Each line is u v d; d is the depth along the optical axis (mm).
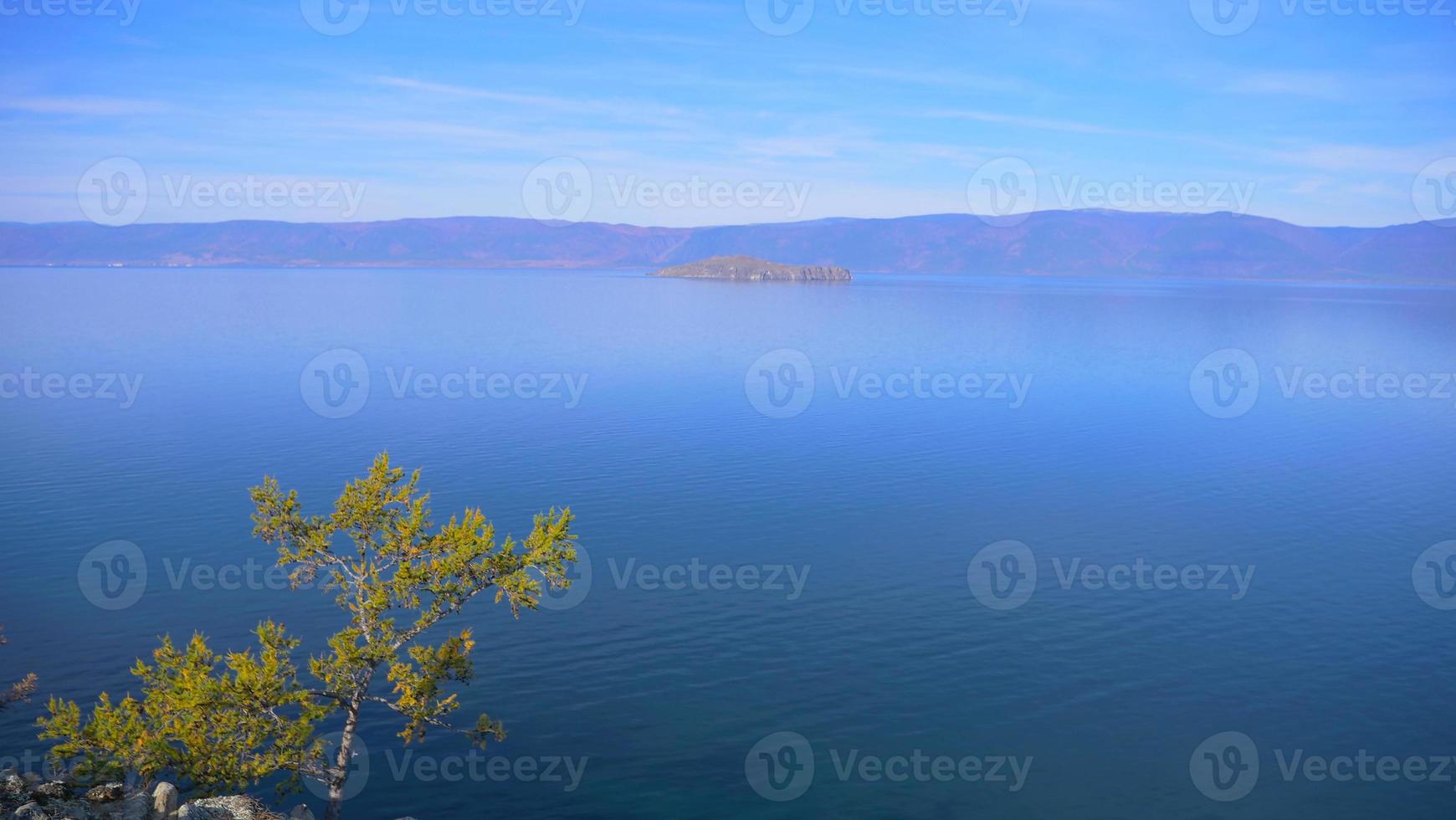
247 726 29391
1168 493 85938
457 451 101000
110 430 111500
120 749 28406
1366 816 37156
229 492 80938
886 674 48406
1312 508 81000
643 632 53219
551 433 112250
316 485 83688
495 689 46531
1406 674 48844
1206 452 105688
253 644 50531
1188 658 50625
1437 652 51438
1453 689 47312
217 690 28500
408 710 30859
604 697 45812
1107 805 37719
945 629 53969
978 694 46375
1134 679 48125
